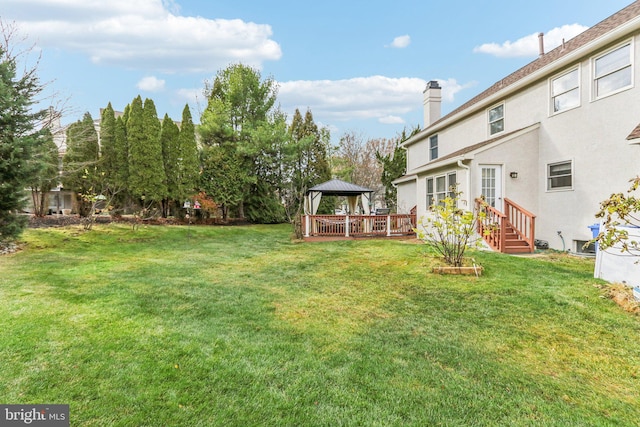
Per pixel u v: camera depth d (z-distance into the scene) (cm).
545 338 342
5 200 759
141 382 252
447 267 588
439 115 1686
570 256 782
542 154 943
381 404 234
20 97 781
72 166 1367
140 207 1598
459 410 229
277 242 1149
